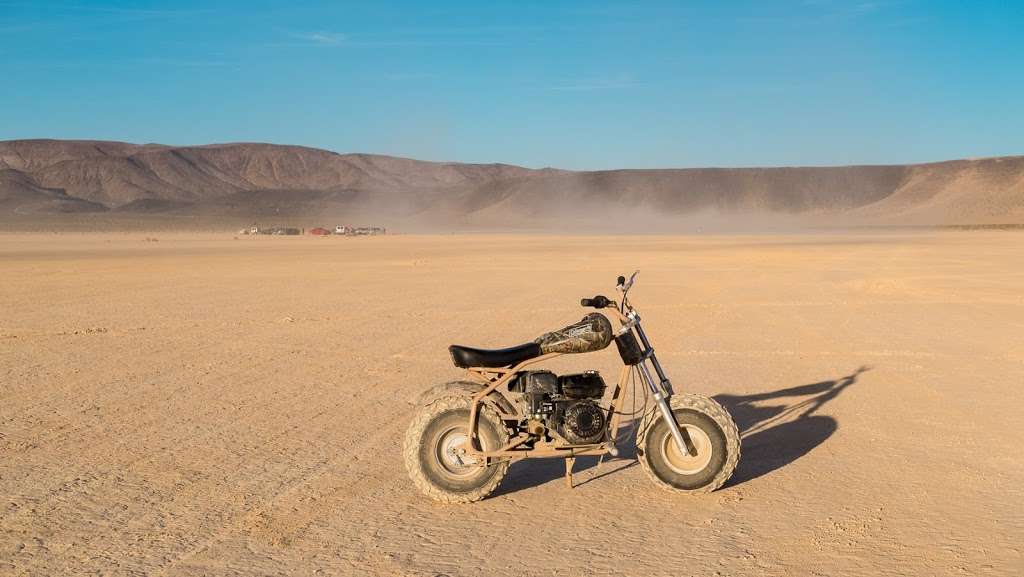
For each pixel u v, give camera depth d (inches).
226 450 324.5
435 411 266.4
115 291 1059.9
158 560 220.5
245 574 211.5
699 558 219.3
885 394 413.1
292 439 340.5
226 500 267.1
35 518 251.1
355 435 346.3
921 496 265.1
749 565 214.2
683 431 270.8
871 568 211.6
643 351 268.8
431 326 683.4
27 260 2001.7
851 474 288.8
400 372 485.1
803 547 225.8
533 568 213.9
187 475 292.8
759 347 558.3
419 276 1307.8
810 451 317.7
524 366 267.1
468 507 262.1
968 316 722.8
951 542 227.8
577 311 782.5
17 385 450.9
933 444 324.5
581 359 523.8
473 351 265.9
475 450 263.0
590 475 294.0
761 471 294.7
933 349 546.9
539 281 1170.6
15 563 218.7
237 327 687.7
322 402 407.5
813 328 650.8
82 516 252.8
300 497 270.2
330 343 595.5
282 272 1453.0
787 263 1578.5
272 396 421.4
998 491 268.8
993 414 371.2
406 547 229.0
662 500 266.2
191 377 473.1
